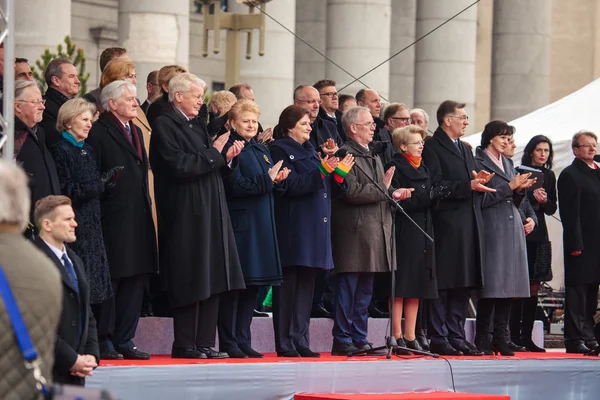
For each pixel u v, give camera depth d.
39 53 51.25
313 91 35.62
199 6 90.19
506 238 36.56
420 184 34.78
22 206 17.02
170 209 30.16
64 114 28.00
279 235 32.38
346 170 32.53
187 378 28.75
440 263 35.38
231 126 32.16
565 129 51.59
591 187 39.59
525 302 39.88
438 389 33.91
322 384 31.30
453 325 36.25
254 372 29.94
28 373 16.31
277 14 63.56
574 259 39.66
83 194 27.52
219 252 30.31
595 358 37.91
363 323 34.12
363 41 68.69
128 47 56.72
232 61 50.38
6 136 25.27
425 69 76.00
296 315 32.75
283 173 31.55
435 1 75.56
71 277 24.28
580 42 99.31
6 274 16.48
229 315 31.45
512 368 35.84
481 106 100.75
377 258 33.56
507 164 37.72
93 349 24.69
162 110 32.66
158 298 33.38
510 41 82.88
